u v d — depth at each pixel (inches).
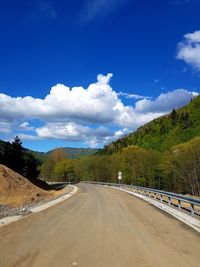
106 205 942.4
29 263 311.4
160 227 540.7
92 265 307.7
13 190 1349.7
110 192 1697.8
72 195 1433.3
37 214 693.9
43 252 357.4
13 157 2164.1
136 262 319.6
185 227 541.0
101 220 620.4
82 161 5251.0
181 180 3218.5
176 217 671.1
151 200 1141.1
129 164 3774.6
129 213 738.2
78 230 505.4
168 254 353.7
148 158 3654.0
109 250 370.9
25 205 993.5
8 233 466.9
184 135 6117.1
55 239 430.9
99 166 4522.6
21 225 541.6
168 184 3597.4
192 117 6855.3
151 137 7071.9
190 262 321.4
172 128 6899.6
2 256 337.4
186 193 3277.6
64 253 354.0
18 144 2222.0
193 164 2982.3
